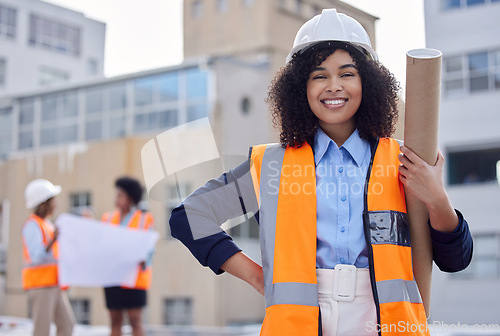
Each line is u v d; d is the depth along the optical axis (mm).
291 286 1730
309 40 1935
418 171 1724
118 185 6508
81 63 28984
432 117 1676
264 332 1740
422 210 1791
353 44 1939
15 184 20766
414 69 1632
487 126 17125
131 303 5996
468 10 16656
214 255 1838
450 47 17016
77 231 6051
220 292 16891
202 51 19875
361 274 1754
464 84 17156
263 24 18516
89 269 5969
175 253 17266
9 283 20328
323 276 1765
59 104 21172
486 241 16859
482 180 17172
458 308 15602
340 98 1896
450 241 1781
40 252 5906
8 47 27016
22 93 21578
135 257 6016
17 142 21781
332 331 1726
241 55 18938
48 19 28094
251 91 17562
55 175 20109
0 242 21156
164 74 18812
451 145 17547
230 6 19500
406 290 1732
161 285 17359
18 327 11602
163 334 12016
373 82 1915
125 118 19625
